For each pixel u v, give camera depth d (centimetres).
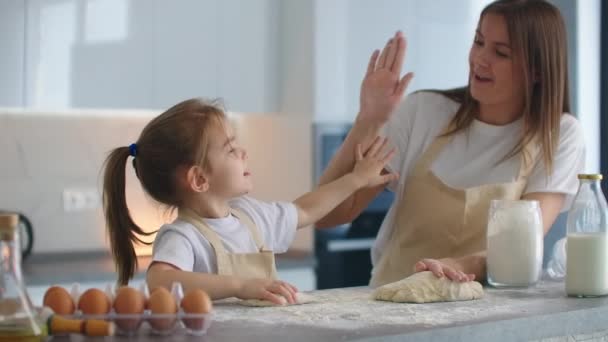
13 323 129
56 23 357
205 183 183
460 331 146
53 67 357
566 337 167
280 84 412
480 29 219
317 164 393
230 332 140
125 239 184
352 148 222
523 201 197
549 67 215
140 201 405
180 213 186
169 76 381
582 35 430
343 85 402
